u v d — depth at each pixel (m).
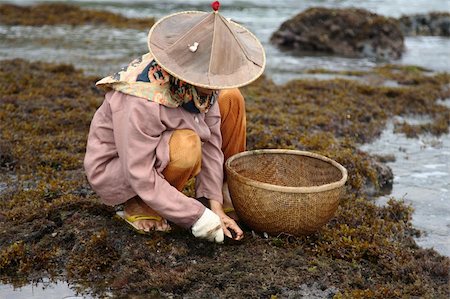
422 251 3.81
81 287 3.26
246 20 17.12
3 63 8.93
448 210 4.68
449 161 5.98
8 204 4.14
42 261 3.45
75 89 7.62
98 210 3.91
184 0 21.23
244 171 3.94
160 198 3.31
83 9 17.14
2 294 3.19
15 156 5.06
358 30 13.12
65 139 5.62
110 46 12.12
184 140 3.35
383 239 3.85
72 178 4.70
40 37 12.82
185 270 3.32
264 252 3.49
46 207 3.98
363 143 6.57
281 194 3.41
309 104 7.76
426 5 21.89
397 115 7.84
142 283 3.22
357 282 3.30
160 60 3.17
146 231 3.58
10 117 6.20
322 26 13.25
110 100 3.38
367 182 5.12
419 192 5.08
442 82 9.73
